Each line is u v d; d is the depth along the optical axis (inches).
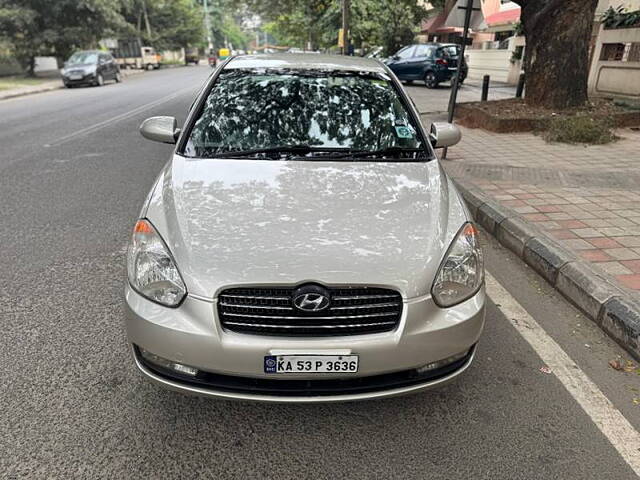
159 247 84.7
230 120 120.6
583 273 132.3
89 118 445.4
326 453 83.5
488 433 88.4
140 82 936.9
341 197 95.3
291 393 80.4
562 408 94.7
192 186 97.6
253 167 105.2
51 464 79.4
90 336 113.4
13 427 86.6
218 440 85.5
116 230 176.9
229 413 91.9
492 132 347.6
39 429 86.4
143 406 92.6
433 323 81.0
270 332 78.5
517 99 413.1
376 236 85.5
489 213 182.4
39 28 990.4
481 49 919.7
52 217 189.6
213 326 77.3
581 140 308.8
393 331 79.4
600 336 118.6
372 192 97.7
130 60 1551.4
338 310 78.5
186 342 77.8
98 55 888.3
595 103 386.3
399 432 88.4
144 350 82.1
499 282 144.6
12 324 117.8
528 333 118.9
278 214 89.3
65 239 168.7
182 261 80.8
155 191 101.0
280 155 111.7
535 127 343.9
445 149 269.0
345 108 125.6
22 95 713.0
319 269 78.6
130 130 379.2
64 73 827.4
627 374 105.0
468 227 94.3
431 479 78.9
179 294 79.4
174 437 85.7
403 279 79.6
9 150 309.6
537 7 367.9
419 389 83.5
